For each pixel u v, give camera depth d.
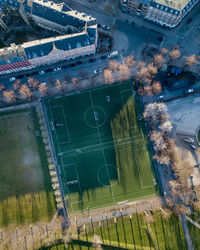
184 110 100.44
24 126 99.62
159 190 99.75
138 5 90.62
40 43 84.31
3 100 98.81
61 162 98.88
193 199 100.62
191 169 96.25
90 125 99.50
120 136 99.44
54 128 98.88
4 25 93.50
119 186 99.50
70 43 85.38
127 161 99.50
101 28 98.31
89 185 99.31
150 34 99.06
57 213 99.56
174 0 85.81
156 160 99.50
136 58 99.31
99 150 99.31
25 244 97.69
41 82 99.38
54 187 97.38
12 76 98.75
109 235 98.50
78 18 85.38
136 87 98.88
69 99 99.25
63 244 97.75
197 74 99.25
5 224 98.56
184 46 98.94
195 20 98.19
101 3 98.62
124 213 99.44
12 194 99.19
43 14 87.12
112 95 99.25
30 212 99.25
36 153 99.75
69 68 99.31
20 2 87.06
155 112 93.62
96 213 99.12
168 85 99.75
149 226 98.81
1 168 99.50
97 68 99.19
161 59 93.44
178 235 98.88
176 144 100.69
